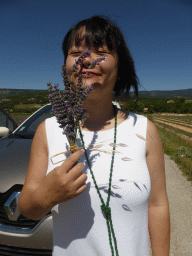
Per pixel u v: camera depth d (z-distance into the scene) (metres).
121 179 0.76
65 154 0.81
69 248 0.77
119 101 1.13
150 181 0.82
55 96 0.68
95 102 0.84
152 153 0.86
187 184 4.27
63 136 0.84
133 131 0.86
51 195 0.63
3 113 3.07
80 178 0.64
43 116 2.91
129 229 0.74
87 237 0.75
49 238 1.48
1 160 1.89
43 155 0.87
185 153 6.90
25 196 0.75
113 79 0.84
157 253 0.84
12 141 2.39
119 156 0.79
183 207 3.28
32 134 2.65
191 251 2.25
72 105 0.70
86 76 0.73
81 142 0.85
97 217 0.75
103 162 0.79
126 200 0.75
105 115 0.90
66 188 0.61
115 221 0.74
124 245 0.73
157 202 0.89
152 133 0.88
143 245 0.80
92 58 0.78
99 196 0.74
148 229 0.90
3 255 1.55
